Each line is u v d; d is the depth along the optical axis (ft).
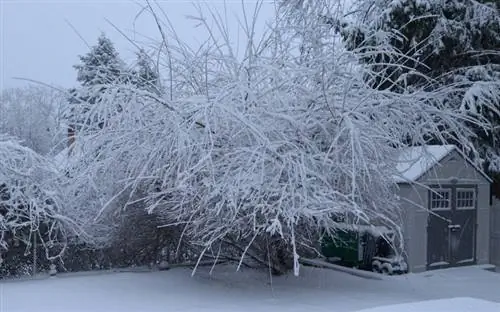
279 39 34.83
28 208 35.86
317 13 35.91
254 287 33.24
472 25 54.49
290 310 26.89
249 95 31.09
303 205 27.48
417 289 36.88
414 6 52.70
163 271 37.65
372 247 43.39
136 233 37.19
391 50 36.86
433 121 36.17
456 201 46.83
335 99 32.48
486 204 48.93
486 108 50.72
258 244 33.14
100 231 38.75
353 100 32.76
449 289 37.73
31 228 35.19
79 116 34.78
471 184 47.85
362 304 28.68
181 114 30.17
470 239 47.73
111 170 33.68
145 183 32.32
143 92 31.22
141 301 28.71
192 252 39.47
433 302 25.30
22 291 30.96
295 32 35.06
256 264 36.63
